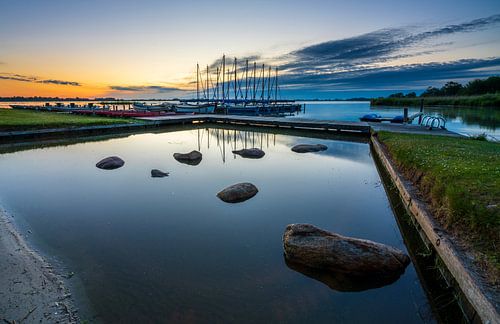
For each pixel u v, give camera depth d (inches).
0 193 387.9
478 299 145.3
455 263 175.6
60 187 417.7
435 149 440.8
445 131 821.9
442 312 179.2
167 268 215.9
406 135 710.5
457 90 3754.9
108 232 275.7
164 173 482.6
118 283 195.3
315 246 215.6
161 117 1344.7
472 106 2566.4
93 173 494.0
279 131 1144.8
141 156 637.9
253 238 268.1
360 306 182.1
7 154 655.8
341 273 205.8
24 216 310.2
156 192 399.2
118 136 971.9
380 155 586.2
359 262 203.0
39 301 173.2
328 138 963.3
